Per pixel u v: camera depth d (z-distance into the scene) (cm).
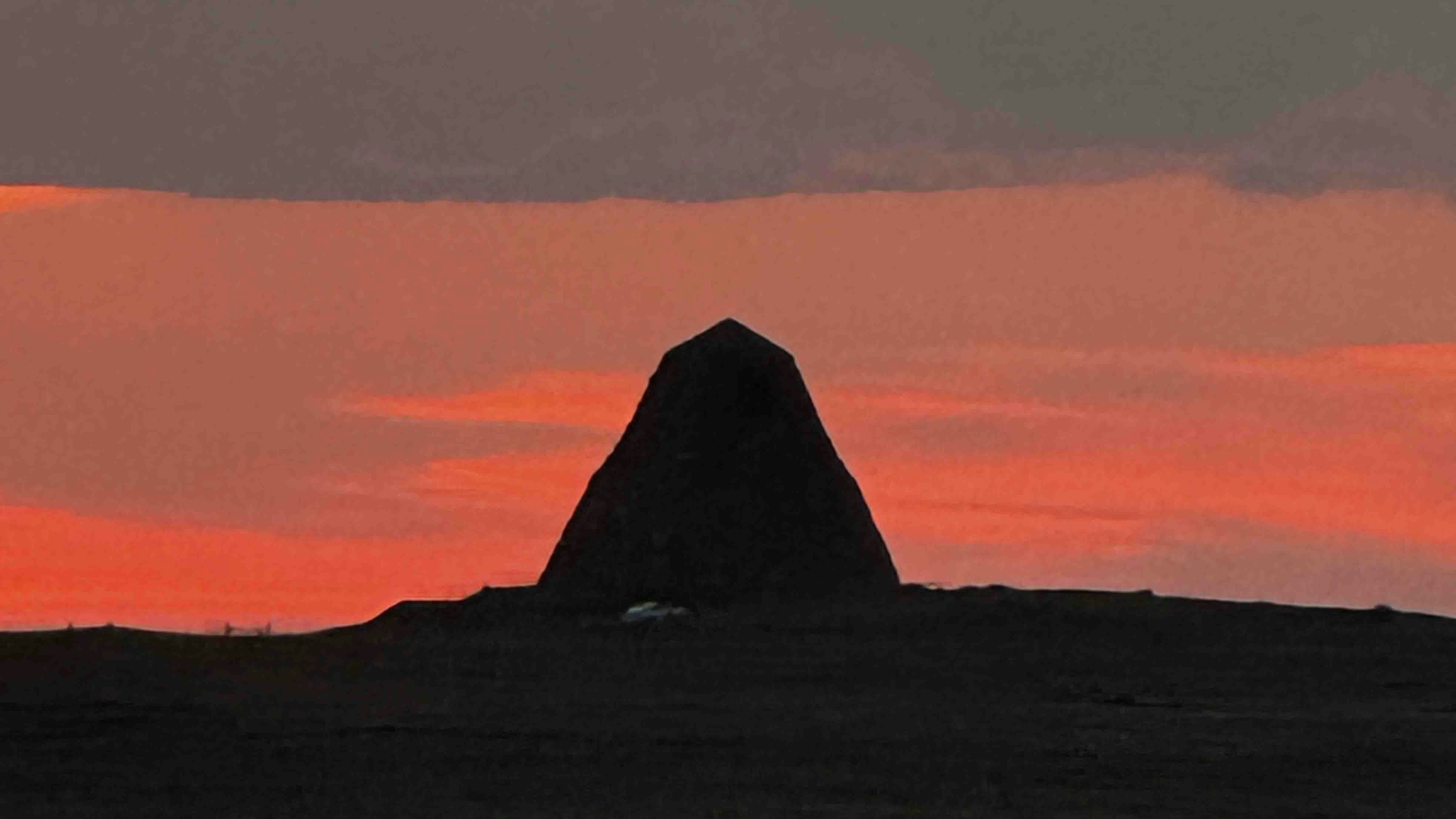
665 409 14975
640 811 7881
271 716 9525
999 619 13338
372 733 9275
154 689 9788
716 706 10488
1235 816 8275
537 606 14212
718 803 8075
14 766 8438
